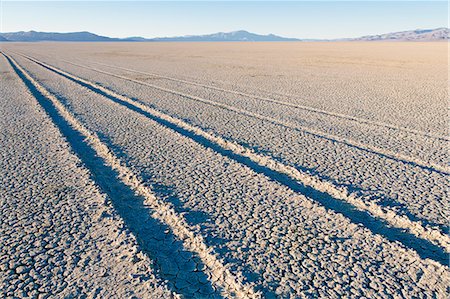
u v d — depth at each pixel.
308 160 7.36
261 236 4.65
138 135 9.12
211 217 5.12
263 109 12.29
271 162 7.29
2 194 5.80
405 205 5.46
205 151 7.92
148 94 15.04
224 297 3.66
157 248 4.46
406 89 16.88
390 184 6.21
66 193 5.83
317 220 5.03
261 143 8.50
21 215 5.15
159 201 5.57
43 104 13.16
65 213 5.20
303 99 14.20
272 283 3.81
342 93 15.67
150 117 11.25
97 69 26.05
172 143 8.49
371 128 9.91
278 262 4.14
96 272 3.98
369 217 5.20
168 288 3.73
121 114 11.39
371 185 6.17
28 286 3.79
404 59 37.38
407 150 8.10
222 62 33.78
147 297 3.62
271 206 5.43
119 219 5.03
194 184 6.21
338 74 23.31
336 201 5.70
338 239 4.59
